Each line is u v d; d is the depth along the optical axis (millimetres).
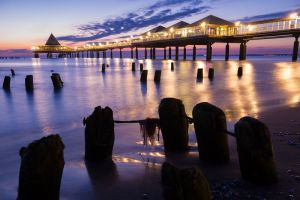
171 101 6164
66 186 4770
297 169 5109
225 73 37344
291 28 59156
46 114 12805
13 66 70250
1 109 14375
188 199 2883
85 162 5910
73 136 8352
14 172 5637
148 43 101875
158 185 4707
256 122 4598
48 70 52188
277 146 6387
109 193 4492
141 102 15641
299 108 11203
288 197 4129
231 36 71938
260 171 4504
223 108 12242
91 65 72500
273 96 16500
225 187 4461
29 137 8727
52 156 3609
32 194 3527
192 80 29297
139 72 43781
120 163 5777
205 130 5398
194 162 5602
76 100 17234
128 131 8383
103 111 5941
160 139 7258
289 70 42000
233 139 7133
